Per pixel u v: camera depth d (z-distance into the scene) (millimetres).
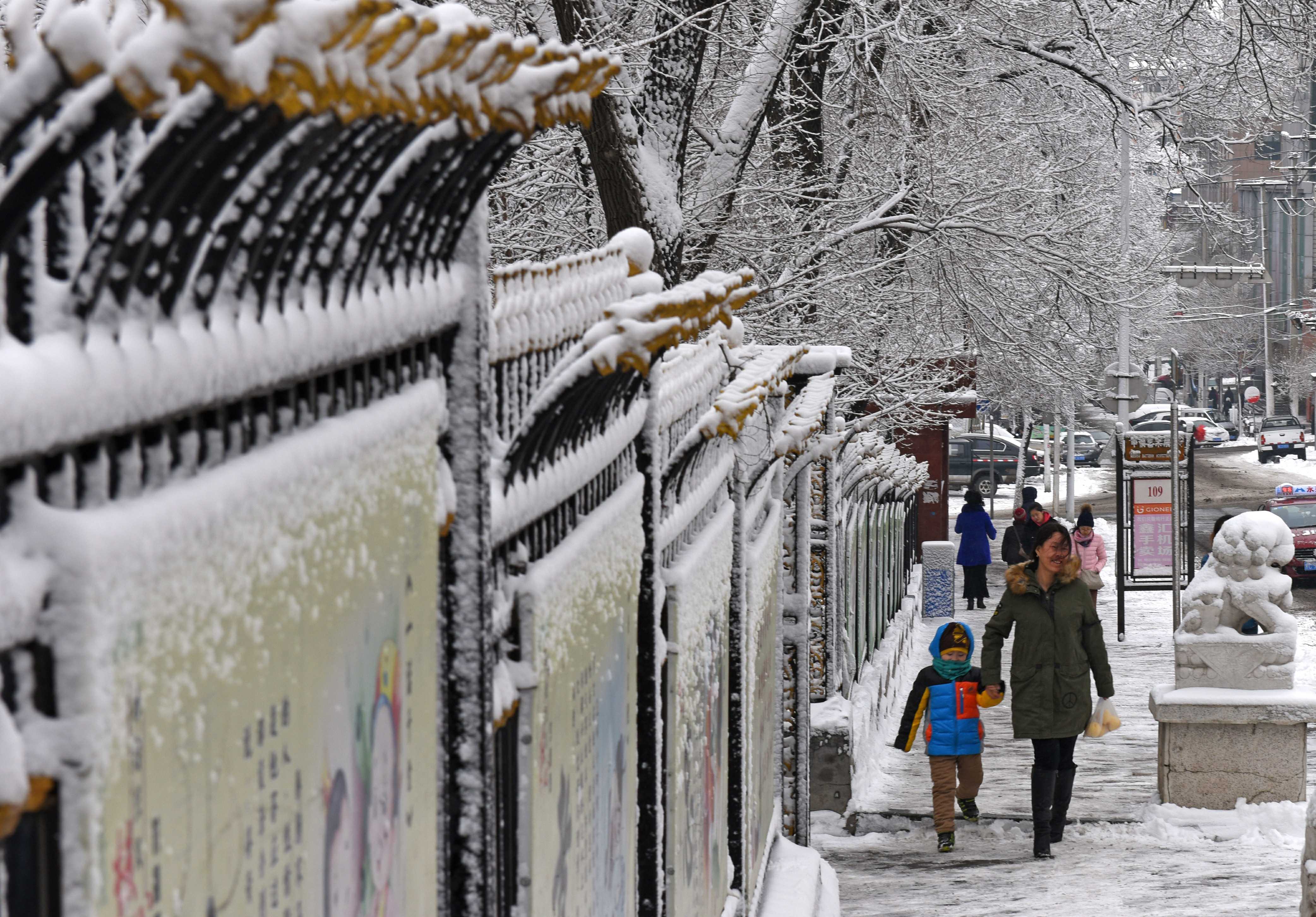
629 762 14148
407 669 7723
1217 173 78688
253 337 5473
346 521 6535
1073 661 35188
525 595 10078
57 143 3779
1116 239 73875
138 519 4430
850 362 35531
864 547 56719
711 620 19219
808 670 31891
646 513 14922
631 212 36000
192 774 4832
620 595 13516
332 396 6688
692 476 18406
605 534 12742
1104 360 113688
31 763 4094
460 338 9039
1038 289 59906
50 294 4289
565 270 11828
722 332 20891
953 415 68062
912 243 54969
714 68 45781
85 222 4582
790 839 31766
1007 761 46031
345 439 6488
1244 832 37438
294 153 5312
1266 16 57938
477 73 6070
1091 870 33875
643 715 14797
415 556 7891
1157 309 98875
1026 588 35188
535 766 10062
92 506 4430
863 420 53062
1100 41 55594
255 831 5406
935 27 54812
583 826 11859
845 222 52438
